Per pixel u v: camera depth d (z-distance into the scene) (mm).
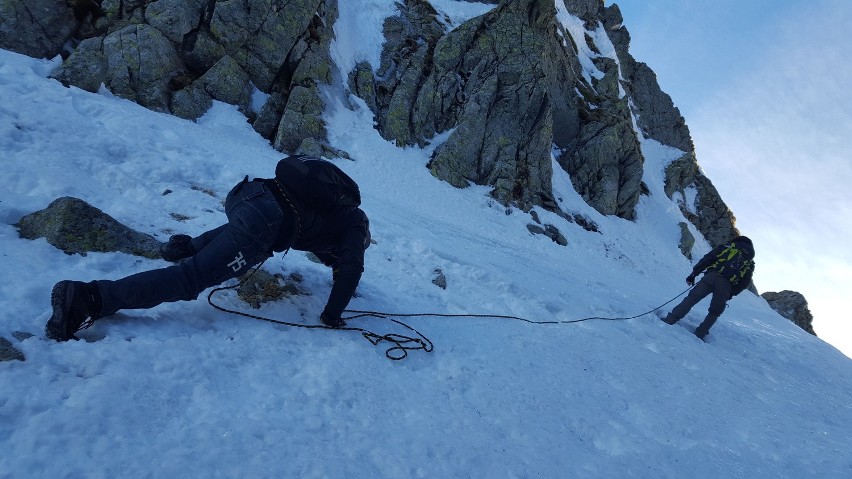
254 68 13477
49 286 3115
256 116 13148
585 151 19516
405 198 12766
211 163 6992
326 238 3811
